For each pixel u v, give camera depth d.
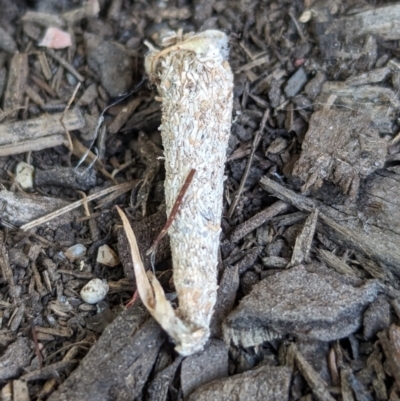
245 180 0.07
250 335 0.06
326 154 0.07
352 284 0.06
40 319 0.06
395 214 0.06
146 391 0.06
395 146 0.07
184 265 0.06
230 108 0.07
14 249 0.07
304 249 0.07
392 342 0.06
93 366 0.06
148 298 0.06
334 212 0.07
